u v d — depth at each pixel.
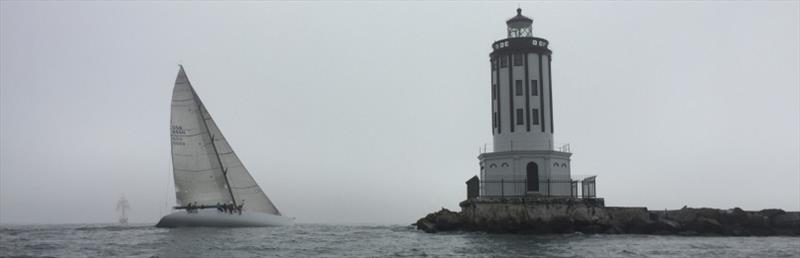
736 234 65.88
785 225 67.44
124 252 46.31
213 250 47.97
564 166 75.69
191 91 81.50
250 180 85.12
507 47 77.56
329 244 54.03
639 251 45.84
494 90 79.19
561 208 68.31
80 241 57.88
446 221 72.81
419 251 46.75
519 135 75.94
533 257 41.72
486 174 76.94
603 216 68.25
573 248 48.19
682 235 66.00
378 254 44.75
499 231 68.00
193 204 80.44
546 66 78.12
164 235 65.56
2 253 45.88
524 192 73.75
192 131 81.56
